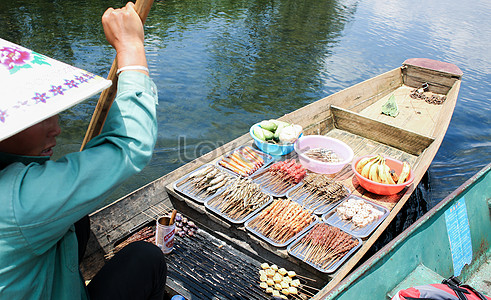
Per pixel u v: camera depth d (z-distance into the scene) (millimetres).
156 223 3174
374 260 2301
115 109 1249
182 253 3049
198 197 3375
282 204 3363
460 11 21062
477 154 7406
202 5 15000
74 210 1146
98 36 10711
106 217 3020
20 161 1303
